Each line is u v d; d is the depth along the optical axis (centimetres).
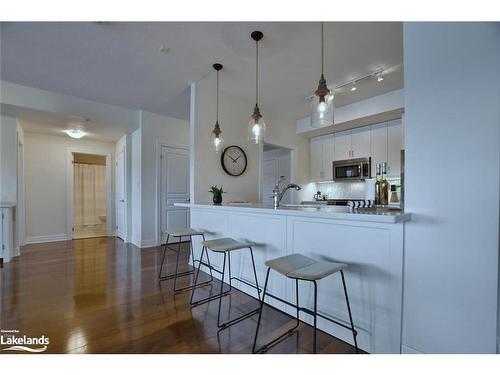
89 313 202
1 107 345
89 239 527
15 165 380
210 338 170
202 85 344
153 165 468
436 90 135
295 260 165
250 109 409
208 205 287
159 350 156
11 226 359
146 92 370
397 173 398
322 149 512
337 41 243
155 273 306
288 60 279
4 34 231
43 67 294
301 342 167
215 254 297
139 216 457
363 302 161
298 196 510
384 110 372
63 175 517
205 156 349
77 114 387
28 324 185
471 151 124
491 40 120
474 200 123
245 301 231
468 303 124
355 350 158
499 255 117
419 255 139
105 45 250
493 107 118
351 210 205
